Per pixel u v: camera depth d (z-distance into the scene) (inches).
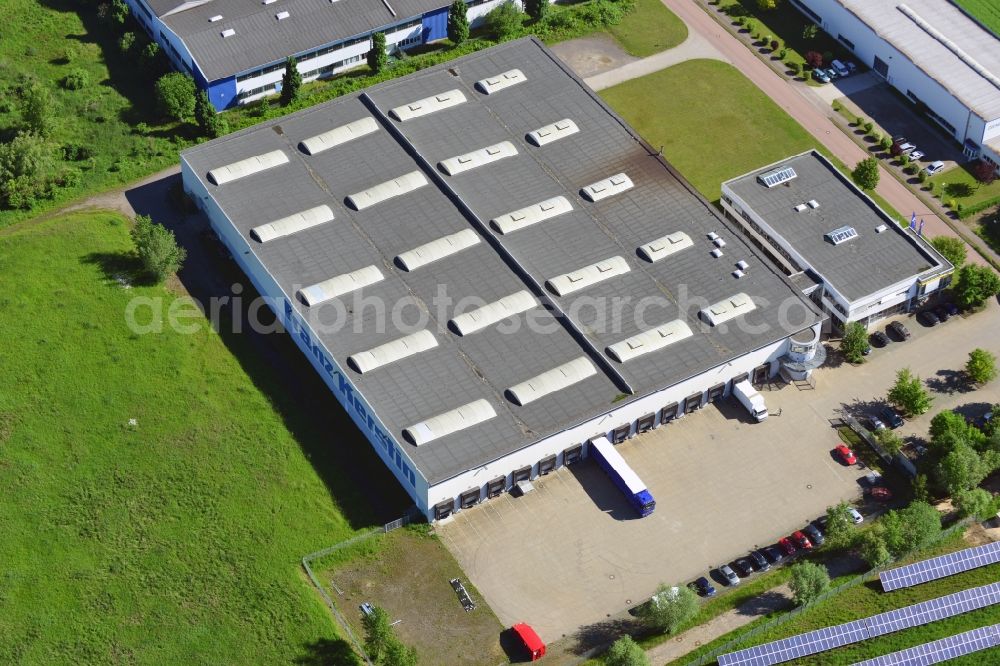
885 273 7401.6
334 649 5969.5
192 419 6875.0
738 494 6648.6
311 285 7150.6
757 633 6058.1
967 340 7406.5
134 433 6796.3
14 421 6820.9
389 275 7244.1
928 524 6269.7
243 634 6013.8
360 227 7490.2
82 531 6368.1
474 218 7509.8
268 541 6363.2
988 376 7101.4
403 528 6476.4
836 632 5989.2
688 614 5964.6
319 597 6171.3
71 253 7701.8
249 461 6702.8
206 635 6003.9
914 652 5920.3
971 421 6968.5
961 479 6446.9
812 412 7027.6
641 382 6756.9
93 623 6033.5
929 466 6584.6
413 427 6501.0
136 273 7618.1
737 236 7500.0
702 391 6958.7
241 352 7244.1
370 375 6752.0
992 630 5989.2
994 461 6579.7
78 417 6860.2
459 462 6387.8
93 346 7204.7
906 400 6929.1
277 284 7155.5
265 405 6973.4
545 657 5989.2
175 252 7593.5
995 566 6314.0
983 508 6427.2
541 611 6166.3
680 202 7672.2
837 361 7298.2
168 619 6053.2
